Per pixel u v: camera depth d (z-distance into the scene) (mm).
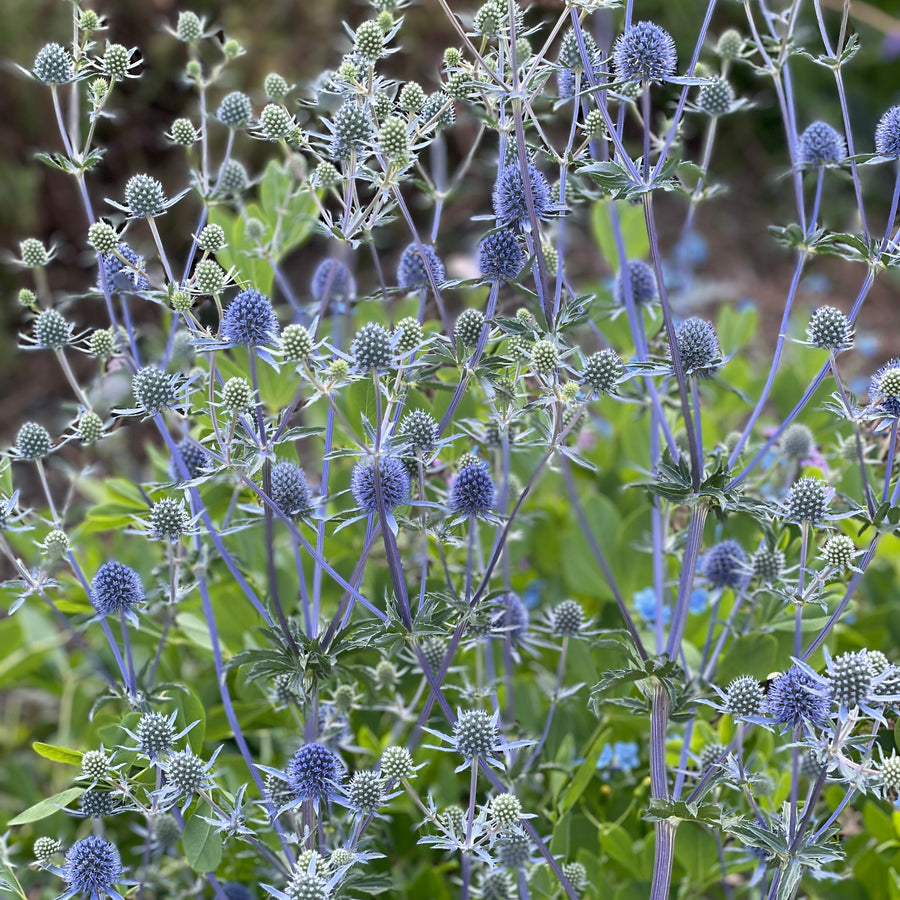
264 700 1436
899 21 2756
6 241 2365
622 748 1430
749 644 1395
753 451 1445
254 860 1406
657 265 1292
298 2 2572
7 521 1332
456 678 1443
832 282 2629
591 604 1539
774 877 1295
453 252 2555
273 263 1425
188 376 1351
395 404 1348
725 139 3002
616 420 1603
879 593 1527
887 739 1378
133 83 2449
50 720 1612
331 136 1320
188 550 1418
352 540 1497
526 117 1349
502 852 1343
